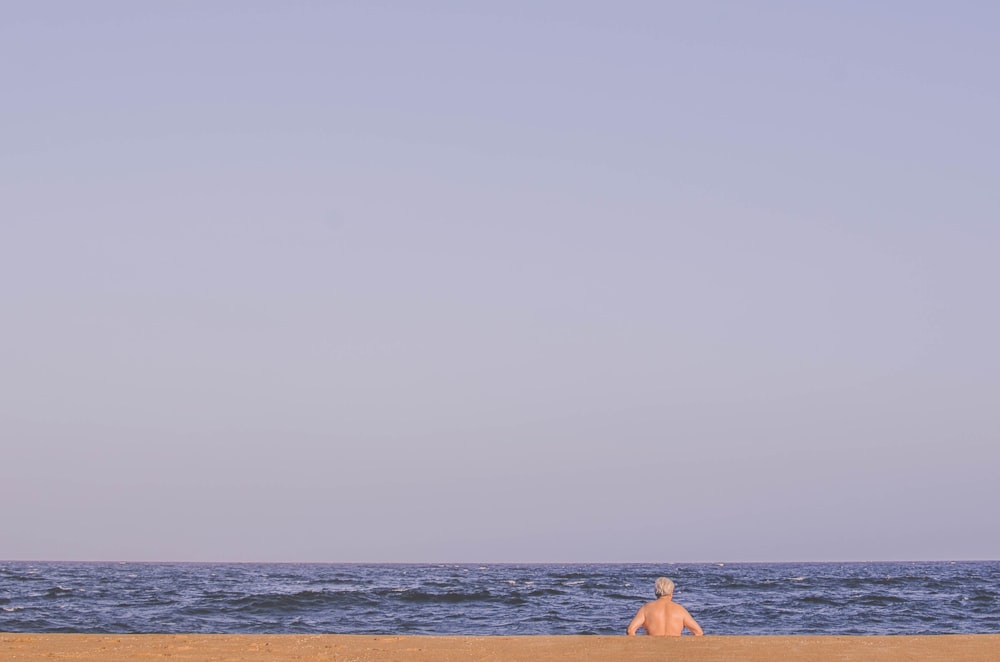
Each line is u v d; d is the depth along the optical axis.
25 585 55.44
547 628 25.55
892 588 57.59
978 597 45.34
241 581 69.69
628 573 115.62
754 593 49.62
